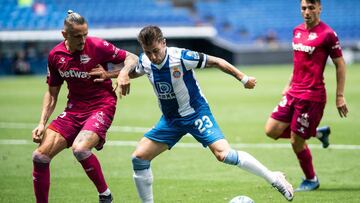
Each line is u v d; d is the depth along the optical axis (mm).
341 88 18609
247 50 86812
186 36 83188
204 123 15711
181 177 21688
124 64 16406
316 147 26859
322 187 19641
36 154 15969
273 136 19844
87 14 90125
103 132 16297
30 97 51156
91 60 16344
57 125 16422
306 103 18891
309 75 18891
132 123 35875
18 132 33000
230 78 69875
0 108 43781
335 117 36469
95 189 20000
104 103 16656
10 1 87312
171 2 95938
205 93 53000
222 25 93375
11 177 22000
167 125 15992
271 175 15203
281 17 96875
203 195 18891
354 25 96562
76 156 15883
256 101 46250
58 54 16391
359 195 18328
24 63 78562
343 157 24609
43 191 16188
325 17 97625
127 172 22766
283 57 89000
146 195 16062
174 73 15430
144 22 89812
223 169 22938
